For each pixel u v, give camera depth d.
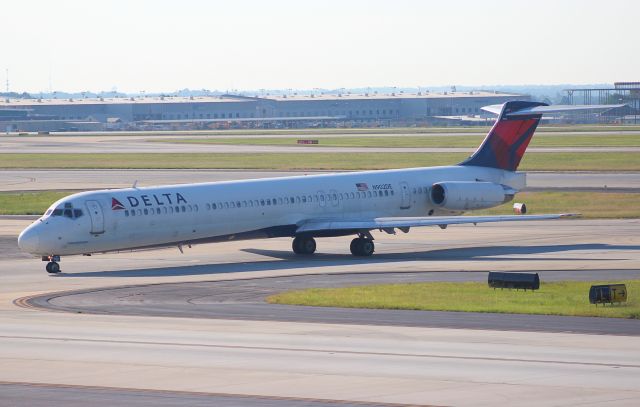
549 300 85.69
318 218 127.69
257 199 122.31
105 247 111.62
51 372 57.69
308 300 86.81
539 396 51.56
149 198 114.38
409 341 67.19
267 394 52.19
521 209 156.75
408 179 137.88
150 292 94.00
